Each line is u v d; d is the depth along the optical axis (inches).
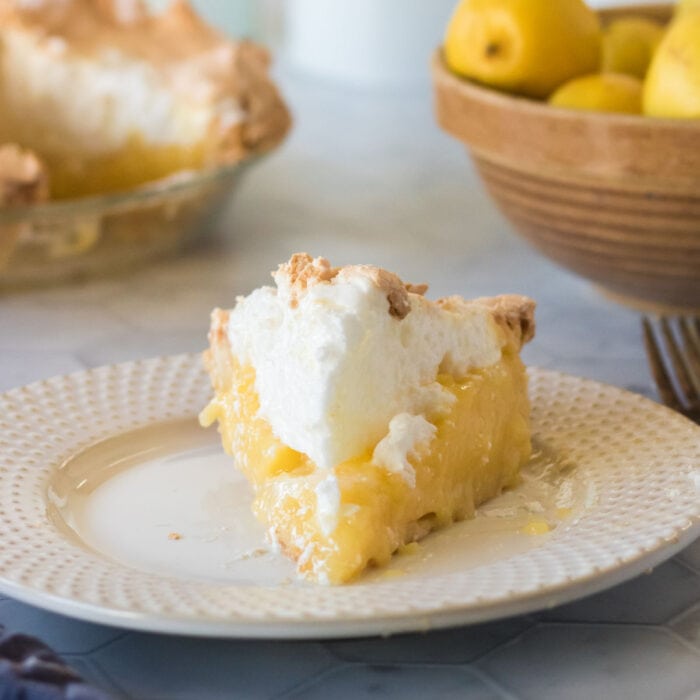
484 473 34.5
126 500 34.9
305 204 50.1
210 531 34.1
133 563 33.4
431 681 31.6
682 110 39.4
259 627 30.9
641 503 33.5
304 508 33.3
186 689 31.5
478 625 32.4
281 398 34.2
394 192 51.0
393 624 31.0
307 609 31.1
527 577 31.7
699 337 39.8
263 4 68.2
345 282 33.7
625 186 39.2
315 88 61.8
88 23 47.2
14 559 32.5
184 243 46.8
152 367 37.8
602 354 40.9
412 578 32.8
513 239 47.3
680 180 38.7
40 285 45.1
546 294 43.9
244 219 48.9
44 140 47.6
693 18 39.9
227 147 45.8
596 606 32.8
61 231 43.9
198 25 47.7
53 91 47.1
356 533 32.8
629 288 41.3
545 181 40.1
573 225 40.4
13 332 42.7
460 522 34.2
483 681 31.6
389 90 61.6
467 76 41.9
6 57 47.2
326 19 62.6
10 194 43.2
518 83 41.6
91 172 47.6
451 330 34.3
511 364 35.2
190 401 37.2
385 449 33.4
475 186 51.4
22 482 34.8
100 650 32.2
